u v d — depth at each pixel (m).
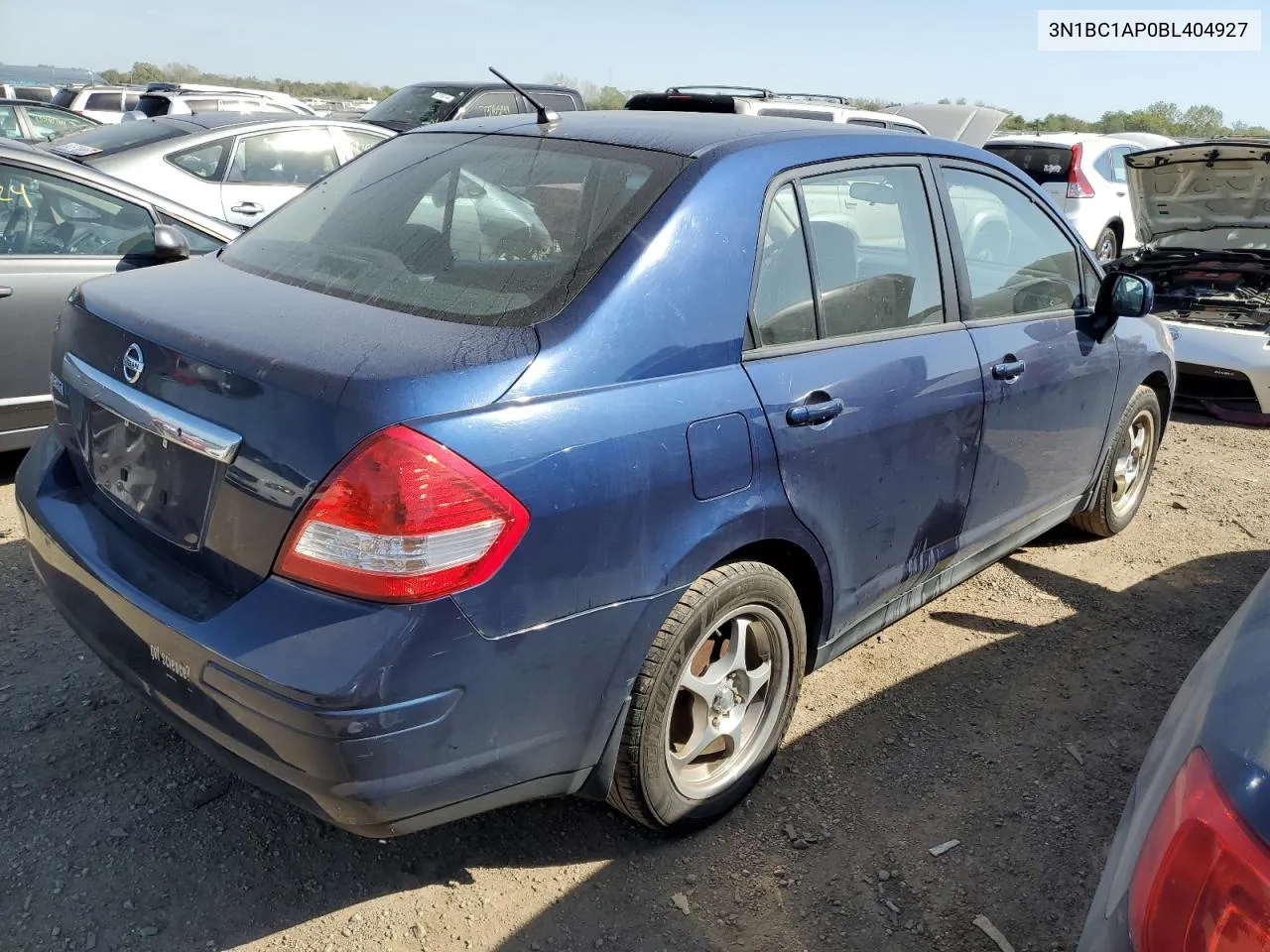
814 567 2.72
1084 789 2.92
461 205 2.64
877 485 2.85
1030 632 3.83
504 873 2.50
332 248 2.67
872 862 2.60
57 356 2.67
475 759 2.04
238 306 2.33
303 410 1.92
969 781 2.94
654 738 2.37
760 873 2.55
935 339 3.05
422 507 1.86
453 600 1.90
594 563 2.10
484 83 11.12
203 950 2.22
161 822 2.58
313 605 1.90
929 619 3.90
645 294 2.27
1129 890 1.38
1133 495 4.74
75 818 2.57
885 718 3.22
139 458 2.26
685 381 2.29
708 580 2.40
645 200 2.42
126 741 2.87
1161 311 7.14
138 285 2.60
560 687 2.12
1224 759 1.32
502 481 1.94
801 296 2.64
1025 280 3.58
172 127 7.80
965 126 12.09
